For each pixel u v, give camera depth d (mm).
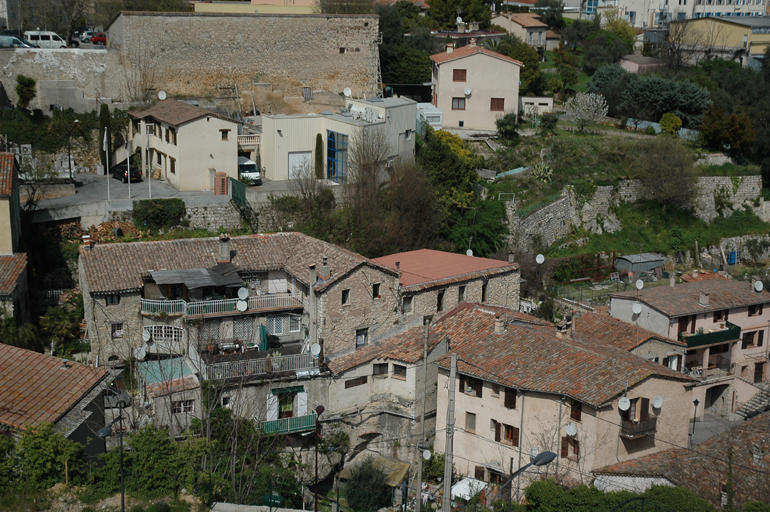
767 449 39188
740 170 81750
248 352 44594
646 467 38000
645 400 39938
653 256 69875
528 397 40375
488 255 63750
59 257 53250
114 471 33594
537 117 84375
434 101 84500
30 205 54406
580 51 118188
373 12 91125
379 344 46156
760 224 81500
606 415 38562
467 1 109688
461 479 42688
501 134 79438
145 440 34469
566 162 75500
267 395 42031
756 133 85250
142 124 64625
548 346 42656
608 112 93688
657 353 49281
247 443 38875
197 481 34281
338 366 43625
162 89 74812
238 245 49688
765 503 34906
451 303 49594
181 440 38438
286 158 65062
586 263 67500
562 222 71375
